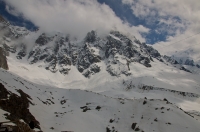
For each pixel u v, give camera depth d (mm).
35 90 98188
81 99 104438
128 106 83750
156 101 82688
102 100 96688
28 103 67000
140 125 67750
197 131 61438
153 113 72250
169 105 79688
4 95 54531
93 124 69812
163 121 66875
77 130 60594
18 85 81312
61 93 120688
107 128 68562
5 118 39719
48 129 55000
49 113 73500
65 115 72312
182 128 63000
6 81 75812
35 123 52688
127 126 69688
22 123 38438
